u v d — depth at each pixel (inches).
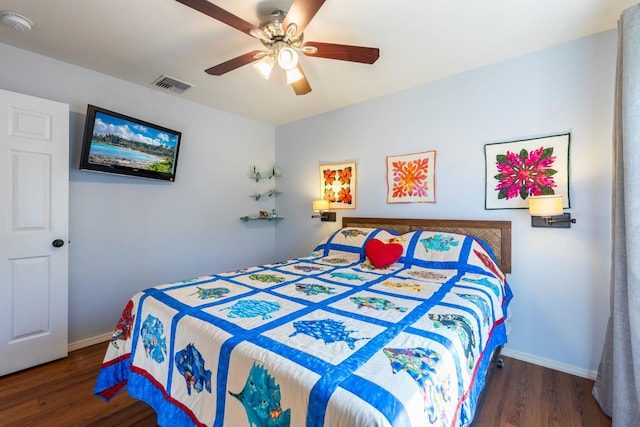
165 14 66.9
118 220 100.5
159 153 107.1
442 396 33.5
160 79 100.0
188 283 69.4
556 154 80.2
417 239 93.0
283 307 53.4
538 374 77.7
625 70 52.7
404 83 103.7
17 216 76.5
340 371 32.5
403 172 109.4
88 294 94.1
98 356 86.8
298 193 145.4
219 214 131.2
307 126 141.0
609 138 73.6
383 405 27.4
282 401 32.8
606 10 65.8
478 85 92.7
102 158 92.1
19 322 77.1
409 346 38.4
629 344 54.5
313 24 70.2
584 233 76.9
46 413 62.2
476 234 92.3
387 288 65.6
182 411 45.2
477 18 68.5
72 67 90.0
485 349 53.3
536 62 83.0
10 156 75.2
